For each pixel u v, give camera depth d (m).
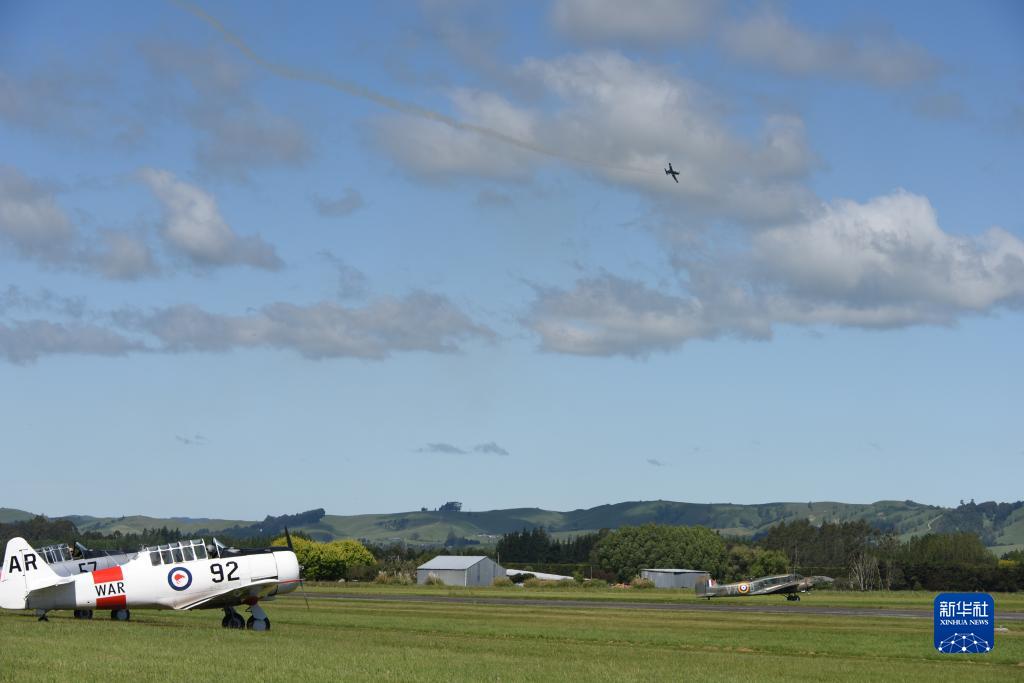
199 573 47.41
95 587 46.34
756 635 52.94
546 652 40.16
